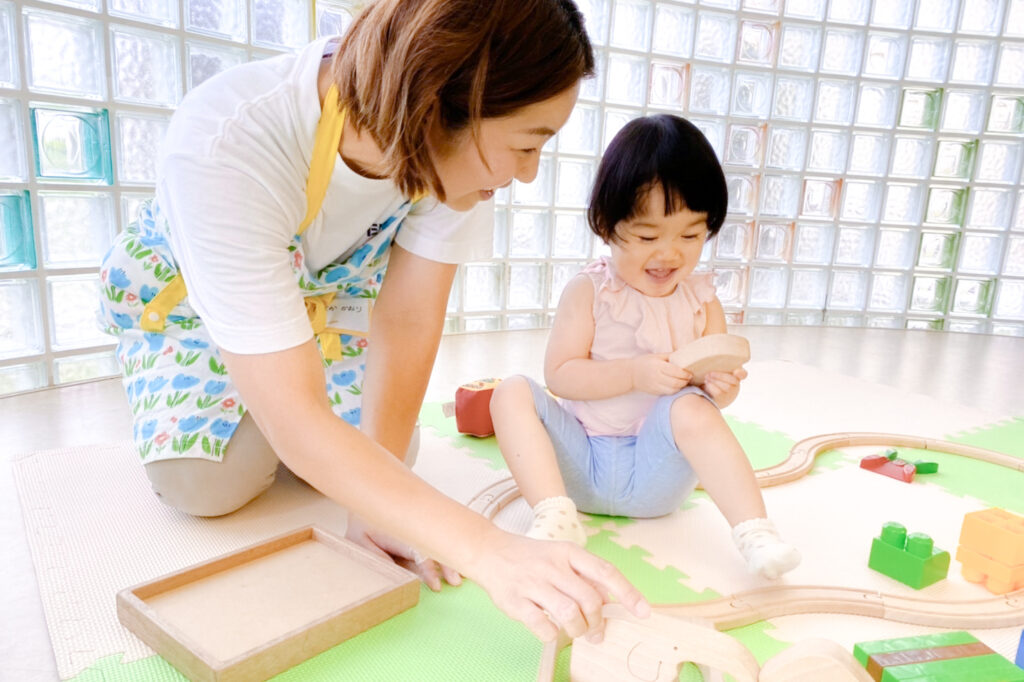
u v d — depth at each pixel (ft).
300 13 6.54
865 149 9.60
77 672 2.29
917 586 2.95
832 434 4.82
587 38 1.94
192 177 2.01
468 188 2.06
